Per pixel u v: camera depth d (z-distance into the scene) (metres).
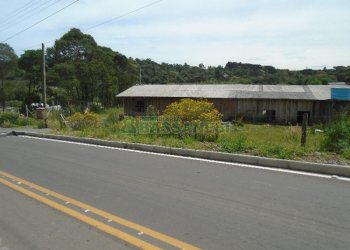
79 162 10.49
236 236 4.84
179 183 7.68
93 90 60.25
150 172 8.85
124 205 6.26
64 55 64.50
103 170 9.23
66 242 4.80
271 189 7.08
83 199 6.67
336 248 4.43
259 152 10.50
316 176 8.13
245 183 7.58
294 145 11.34
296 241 4.65
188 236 4.88
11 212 6.04
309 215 5.58
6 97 64.25
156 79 95.44
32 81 62.28
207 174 8.51
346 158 9.49
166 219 5.54
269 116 36.53
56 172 9.09
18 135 20.25
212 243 4.64
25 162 10.66
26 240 4.90
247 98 36.22
